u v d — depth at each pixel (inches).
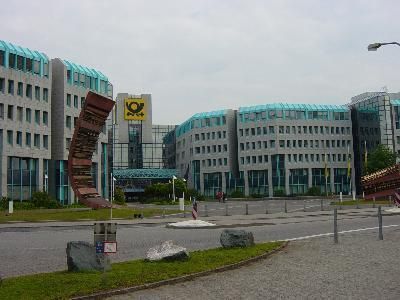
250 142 5201.8
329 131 5196.9
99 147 3312.0
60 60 3132.4
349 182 5172.2
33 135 2886.3
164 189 3865.7
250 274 502.9
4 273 539.5
